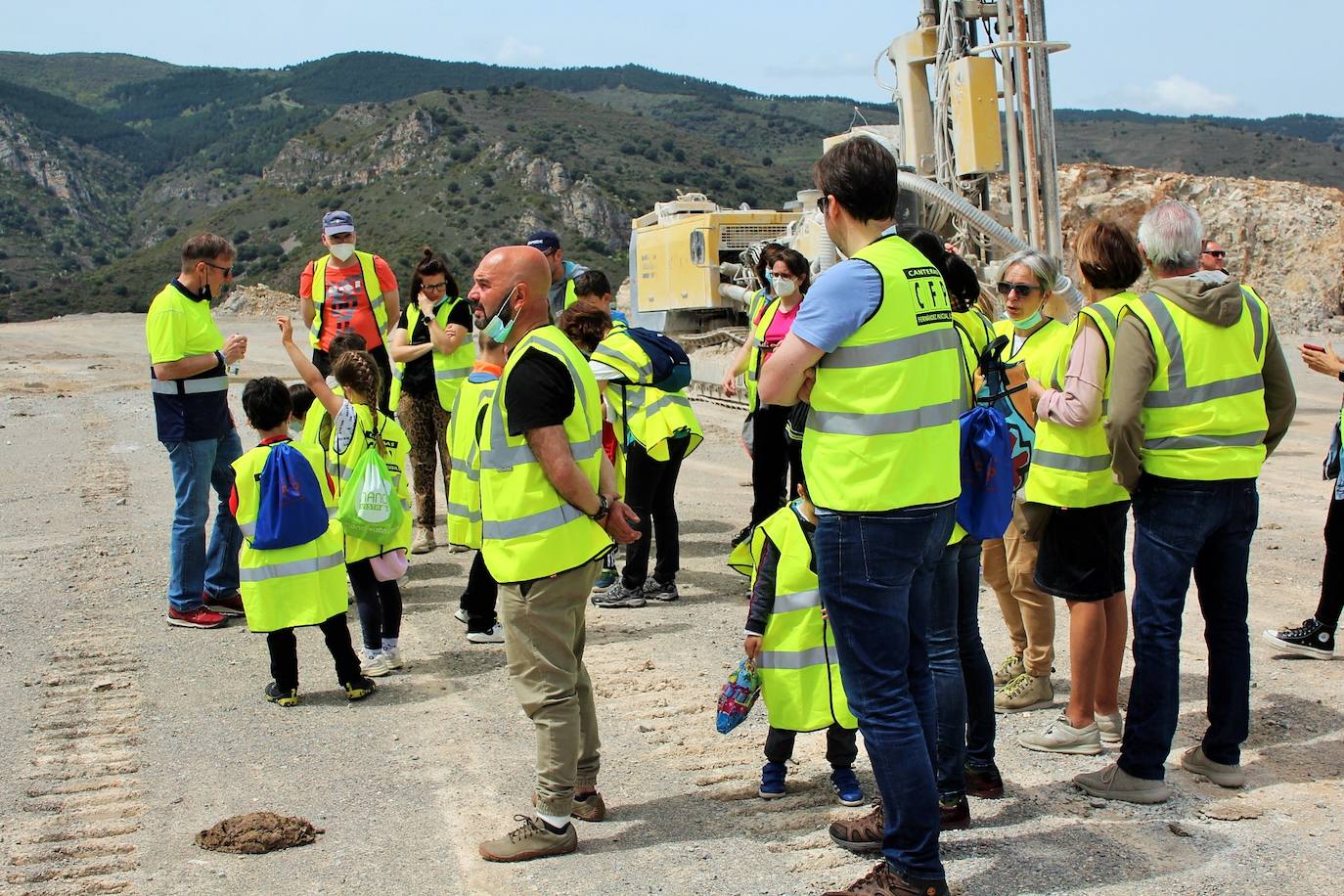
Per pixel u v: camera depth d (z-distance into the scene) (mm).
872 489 3891
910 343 3928
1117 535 5316
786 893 4234
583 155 118438
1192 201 29203
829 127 197250
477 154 114188
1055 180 12961
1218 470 4809
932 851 4012
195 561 7770
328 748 5730
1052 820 4785
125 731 5973
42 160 153125
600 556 4594
